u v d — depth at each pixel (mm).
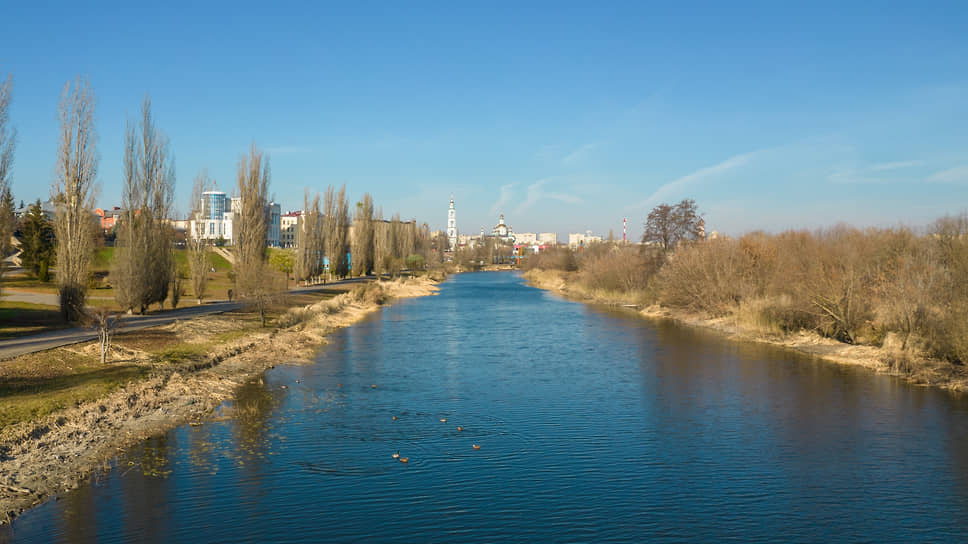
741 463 20953
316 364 36969
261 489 18078
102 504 16750
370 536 15492
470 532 15828
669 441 23203
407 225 166250
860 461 21188
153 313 47406
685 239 75750
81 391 25125
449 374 34594
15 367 26609
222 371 32875
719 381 33156
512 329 54281
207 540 14992
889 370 35406
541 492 18391
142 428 23125
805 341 45031
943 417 26266
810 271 49312
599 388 31469
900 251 53500
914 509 17531
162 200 47125
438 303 81938
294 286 86250
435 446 22266
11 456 18984
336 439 22734
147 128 45500
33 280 74375
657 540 15617
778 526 16453
